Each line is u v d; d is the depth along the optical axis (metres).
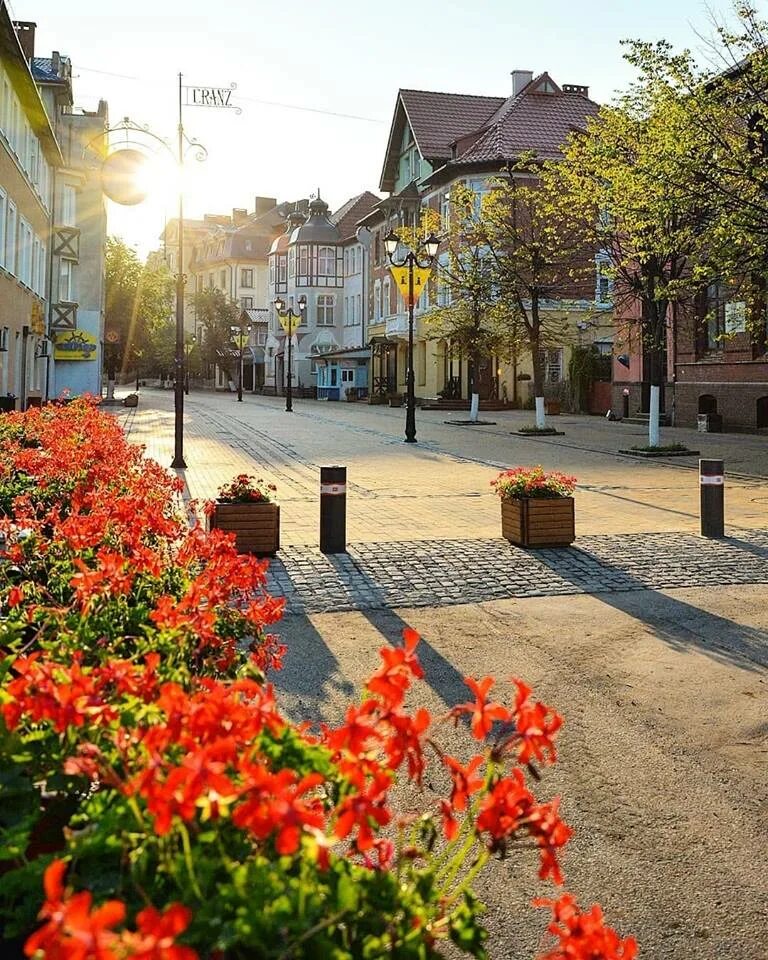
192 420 37.09
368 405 55.25
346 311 76.50
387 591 9.15
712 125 19.45
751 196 19.61
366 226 68.81
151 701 2.55
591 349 44.19
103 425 14.36
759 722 5.88
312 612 8.39
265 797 1.80
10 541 5.44
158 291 60.81
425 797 4.78
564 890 3.96
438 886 2.58
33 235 33.69
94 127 42.94
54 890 1.49
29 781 2.37
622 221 23.56
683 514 14.06
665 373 35.16
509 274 31.00
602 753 5.39
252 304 102.88
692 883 4.04
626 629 7.96
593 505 15.07
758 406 30.44
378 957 1.76
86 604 3.65
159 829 1.79
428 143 54.94
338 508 10.82
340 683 6.49
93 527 5.14
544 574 9.93
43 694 2.28
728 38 19.78
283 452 24.19
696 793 4.89
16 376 30.78
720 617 8.36
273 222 105.06
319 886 1.81
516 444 27.22
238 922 1.67
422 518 13.58
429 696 6.31
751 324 24.23
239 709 2.15
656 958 3.51
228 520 10.54
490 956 3.50
